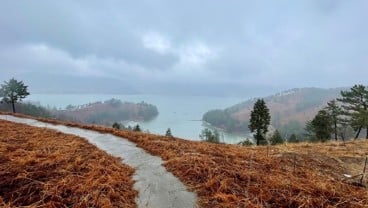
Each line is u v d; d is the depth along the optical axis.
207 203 4.47
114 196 4.61
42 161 6.19
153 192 4.93
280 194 4.69
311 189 4.95
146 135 11.33
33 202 4.40
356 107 30.11
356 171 6.70
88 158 6.80
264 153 8.06
